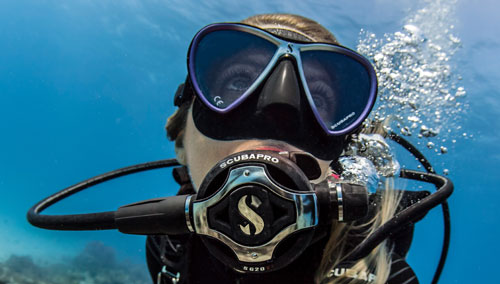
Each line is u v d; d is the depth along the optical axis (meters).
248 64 0.34
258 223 0.26
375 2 1.86
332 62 0.35
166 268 0.40
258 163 0.26
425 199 0.39
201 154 0.35
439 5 0.59
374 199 0.42
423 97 0.56
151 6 2.25
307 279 0.31
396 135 0.57
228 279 0.35
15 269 1.40
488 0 1.77
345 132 0.34
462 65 1.75
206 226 0.27
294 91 0.32
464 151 1.70
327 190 0.27
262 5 2.08
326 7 1.95
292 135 0.32
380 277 0.37
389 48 0.56
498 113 1.72
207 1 2.16
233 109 0.33
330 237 0.34
